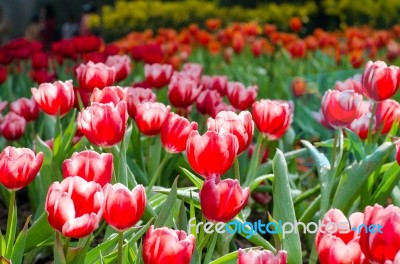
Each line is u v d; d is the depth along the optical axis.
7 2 29.75
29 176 2.29
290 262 2.54
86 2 29.36
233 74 7.42
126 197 1.96
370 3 13.97
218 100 3.77
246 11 14.82
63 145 3.29
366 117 3.20
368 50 7.95
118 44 9.14
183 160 3.50
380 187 2.98
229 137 2.23
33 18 15.02
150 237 1.91
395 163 2.93
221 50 9.08
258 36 11.72
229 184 2.03
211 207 2.04
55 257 2.12
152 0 16.14
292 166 3.93
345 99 2.71
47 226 2.71
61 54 6.29
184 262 1.91
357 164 2.81
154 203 2.82
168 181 3.55
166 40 9.27
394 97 4.87
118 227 2.00
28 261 3.32
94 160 2.12
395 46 7.84
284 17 14.33
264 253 1.94
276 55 8.80
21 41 6.52
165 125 2.68
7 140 3.84
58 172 3.28
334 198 2.82
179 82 3.50
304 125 4.61
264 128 2.94
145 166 3.67
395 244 1.82
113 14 15.17
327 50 8.59
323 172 2.93
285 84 6.60
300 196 3.28
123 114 2.47
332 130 3.78
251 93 3.59
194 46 9.45
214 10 14.94
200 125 4.21
